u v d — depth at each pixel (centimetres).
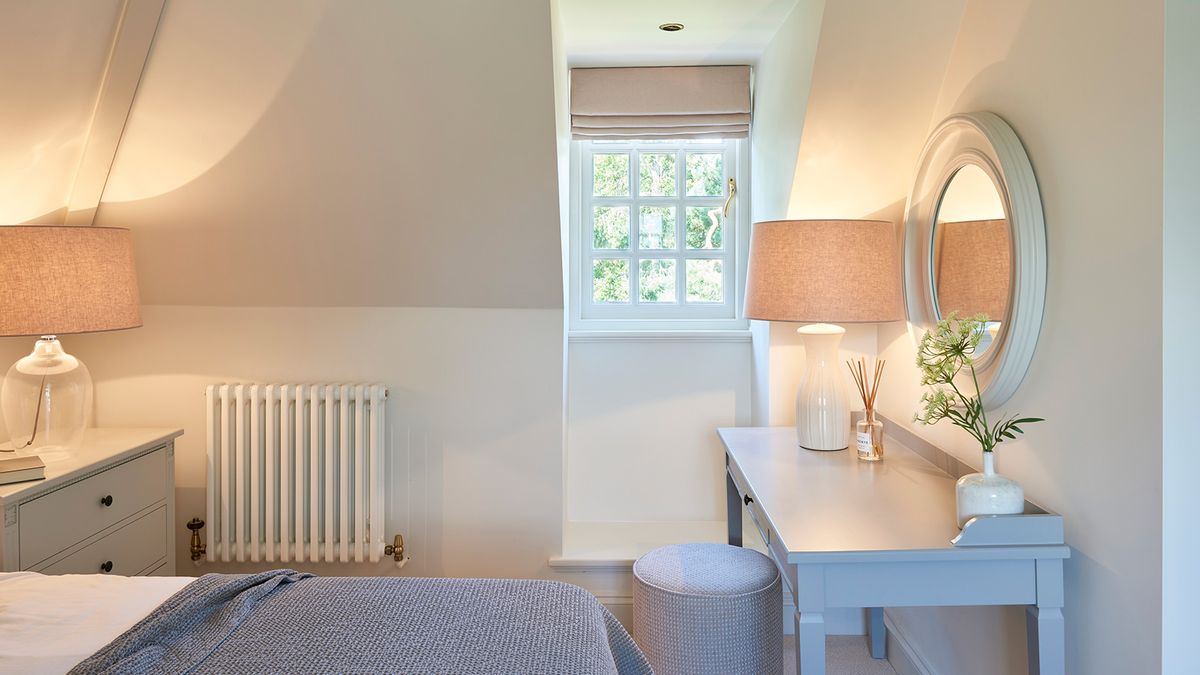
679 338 346
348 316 312
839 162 266
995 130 194
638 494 353
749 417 350
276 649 141
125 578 176
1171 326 145
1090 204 166
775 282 247
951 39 233
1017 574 172
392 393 313
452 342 311
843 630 307
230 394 304
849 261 241
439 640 146
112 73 239
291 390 305
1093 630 168
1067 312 175
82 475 239
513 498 314
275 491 308
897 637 277
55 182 264
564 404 322
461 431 313
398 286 304
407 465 314
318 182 270
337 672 133
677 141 354
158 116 253
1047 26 182
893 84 245
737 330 352
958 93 231
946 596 172
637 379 351
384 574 316
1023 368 192
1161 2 144
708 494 352
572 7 269
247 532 310
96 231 246
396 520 316
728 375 350
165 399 314
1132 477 154
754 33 298
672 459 352
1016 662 197
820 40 238
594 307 358
